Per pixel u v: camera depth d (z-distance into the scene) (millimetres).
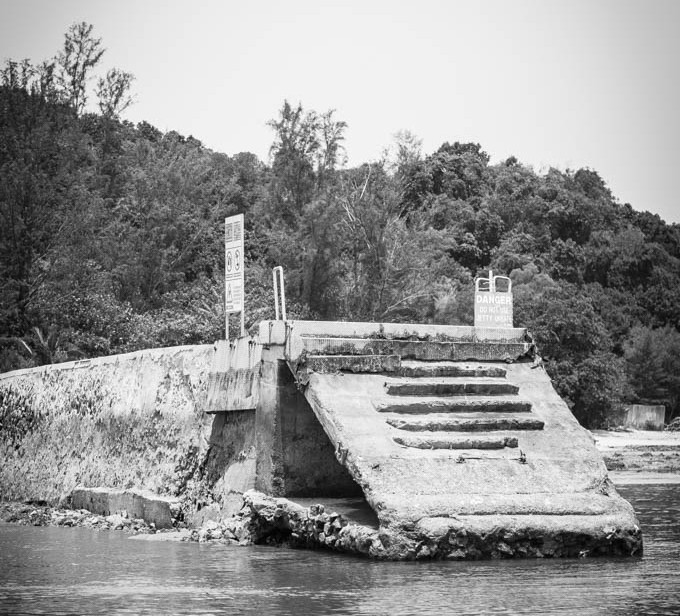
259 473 16531
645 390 80000
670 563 13820
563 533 14211
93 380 22281
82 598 11867
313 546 15375
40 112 52781
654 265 93500
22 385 25203
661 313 88500
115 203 60875
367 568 13398
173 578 13094
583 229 92188
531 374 17406
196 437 18531
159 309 48906
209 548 15781
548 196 92500
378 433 15117
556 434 16078
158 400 19812
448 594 11664
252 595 11820
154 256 54406
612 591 11805
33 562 14672
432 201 84375
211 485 17875
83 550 15875
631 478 33500
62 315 42719
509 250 81875
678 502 24297
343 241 56344
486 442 15461
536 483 14953
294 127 58188
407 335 17094
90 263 46188
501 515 14203
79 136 53719
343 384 15922
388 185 60000
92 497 20875
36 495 23406
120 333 42406
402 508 13961
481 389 16609
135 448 20375
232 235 17938
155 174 59750
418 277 58312
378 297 56094
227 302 18047
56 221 47906
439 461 14844
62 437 23219
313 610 10891
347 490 16719
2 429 25688
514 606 10969
